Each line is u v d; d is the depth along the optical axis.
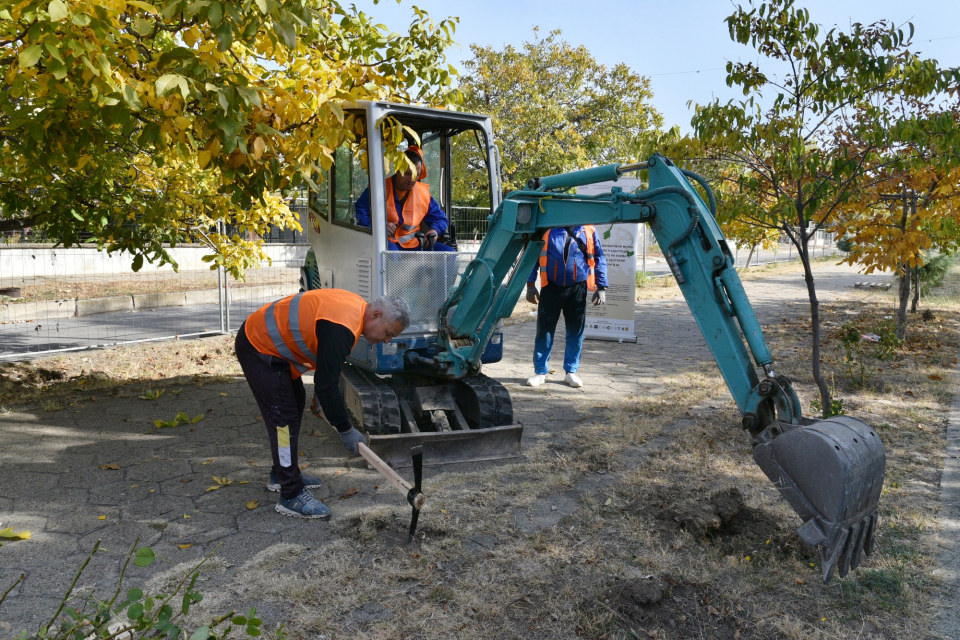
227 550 3.52
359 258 5.19
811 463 2.96
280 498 4.03
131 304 13.35
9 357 8.16
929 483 4.47
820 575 3.32
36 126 3.63
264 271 18.38
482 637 2.81
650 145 6.21
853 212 6.79
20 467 4.65
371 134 4.82
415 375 5.62
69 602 2.98
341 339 3.62
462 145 15.05
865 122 5.31
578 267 6.98
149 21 3.27
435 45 5.78
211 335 10.23
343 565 3.36
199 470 4.66
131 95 3.21
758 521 3.92
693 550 3.56
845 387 7.05
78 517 3.88
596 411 6.30
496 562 3.43
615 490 4.35
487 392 5.21
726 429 5.65
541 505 4.14
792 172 5.36
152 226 6.65
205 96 3.44
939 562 3.44
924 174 6.46
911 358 8.54
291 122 3.90
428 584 3.21
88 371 7.81
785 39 5.27
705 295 3.55
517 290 4.95
